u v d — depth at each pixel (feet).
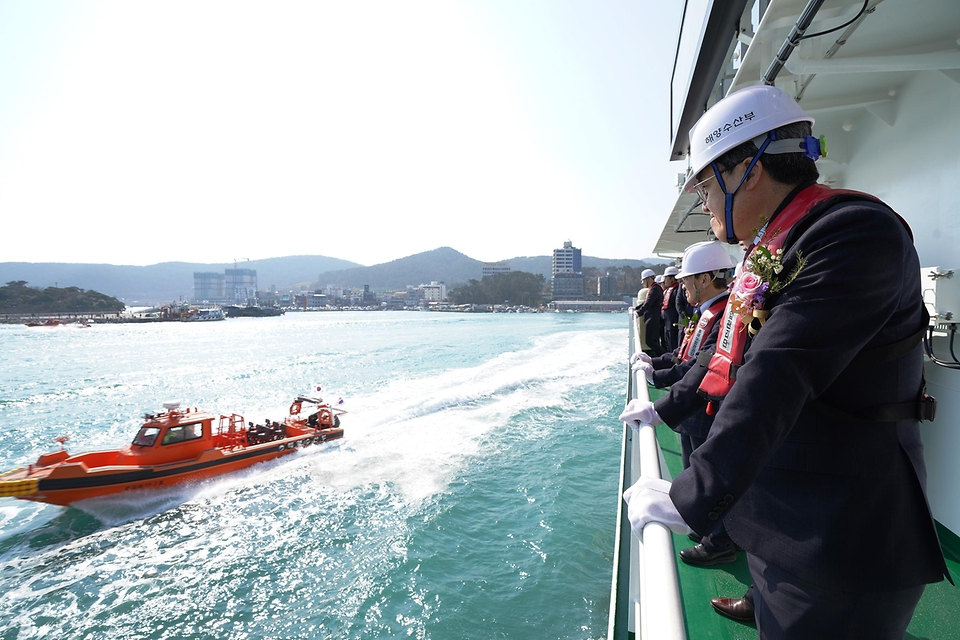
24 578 32.40
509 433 57.88
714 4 14.84
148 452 43.32
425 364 119.96
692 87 22.04
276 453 49.14
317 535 36.73
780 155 3.75
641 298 36.42
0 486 37.47
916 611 7.35
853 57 9.77
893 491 3.25
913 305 3.28
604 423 61.67
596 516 38.60
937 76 10.00
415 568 32.32
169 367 129.80
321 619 28.40
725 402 3.11
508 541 35.32
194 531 37.47
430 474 46.50
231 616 28.78
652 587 2.80
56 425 73.00
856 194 3.45
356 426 60.44
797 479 3.45
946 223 9.71
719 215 4.21
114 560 34.14
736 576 8.81
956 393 8.93
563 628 27.22
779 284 3.43
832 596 3.24
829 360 2.89
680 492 3.06
